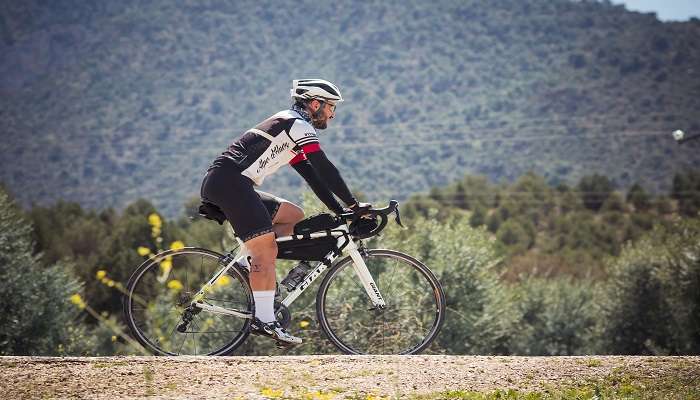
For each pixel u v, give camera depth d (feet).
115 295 178.70
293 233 28.96
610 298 163.43
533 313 170.40
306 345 60.39
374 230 29.48
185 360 24.04
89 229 302.86
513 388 22.06
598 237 465.88
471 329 95.25
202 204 28.37
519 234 443.32
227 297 28.66
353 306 31.53
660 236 169.07
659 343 153.89
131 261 214.48
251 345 67.51
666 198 600.39
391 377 22.62
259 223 27.17
